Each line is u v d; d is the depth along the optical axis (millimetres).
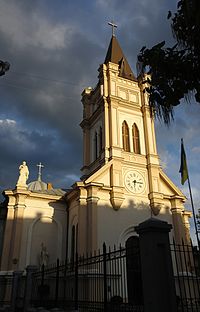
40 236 28297
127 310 11070
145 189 28562
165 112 7109
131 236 26109
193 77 6570
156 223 8578
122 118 31562
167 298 7879
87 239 24297
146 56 6895
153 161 29906
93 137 33500
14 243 26203
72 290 22219
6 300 23953
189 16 6113
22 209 27797
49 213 29359
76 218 27469
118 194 26531
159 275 8055
